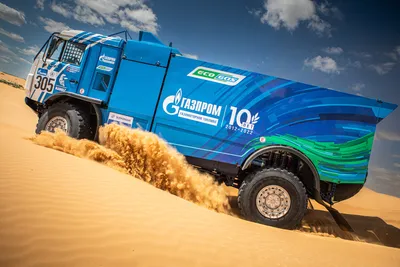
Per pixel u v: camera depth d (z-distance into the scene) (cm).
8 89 2345
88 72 758
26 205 297
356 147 638
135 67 718
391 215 1033
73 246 251
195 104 680
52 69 788
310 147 640
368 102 646
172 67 704
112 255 253
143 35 757
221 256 305
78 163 544
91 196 374
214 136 666
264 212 599
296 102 658
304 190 593
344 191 650
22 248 229
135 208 375
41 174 409
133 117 703
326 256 397
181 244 308
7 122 1341
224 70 685
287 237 473
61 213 302
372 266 388
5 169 393
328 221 740
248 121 661
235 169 662
